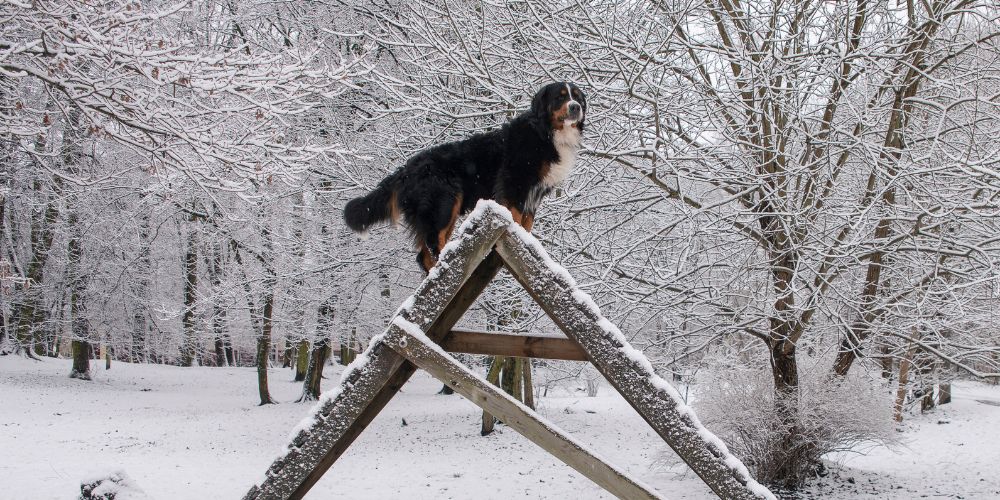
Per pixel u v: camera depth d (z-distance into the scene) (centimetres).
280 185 1205
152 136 621
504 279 990
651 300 873
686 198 896
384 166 1138
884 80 882
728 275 963
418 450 1361
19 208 2241
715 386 1019
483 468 1195
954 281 972
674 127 916
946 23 876
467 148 512
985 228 809
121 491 706
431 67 880
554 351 392
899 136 872
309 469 316
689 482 1063
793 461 991
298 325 1947
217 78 629
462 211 511
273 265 1669
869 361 976
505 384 1595
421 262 498
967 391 2492
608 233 927
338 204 1333
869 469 1168
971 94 829
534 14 763
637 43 830
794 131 873
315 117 1322
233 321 2252
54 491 849
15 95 725
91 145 1630
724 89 896
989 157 769
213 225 1803
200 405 1967
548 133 507
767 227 866
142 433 1437
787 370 960
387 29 955
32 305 2258
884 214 859
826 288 887
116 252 2283
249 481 1023
